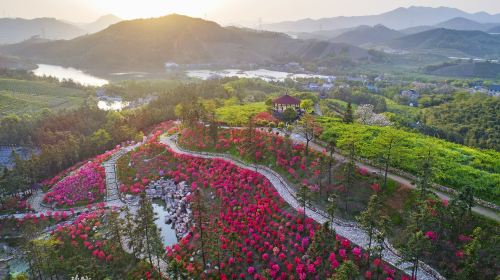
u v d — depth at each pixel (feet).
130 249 232.53
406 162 245.24
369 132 311.06
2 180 321.52
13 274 225.56
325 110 500.74
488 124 489.26
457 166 241.96
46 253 216.54
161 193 309.42
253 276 191.72
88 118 586.04
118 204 297.12
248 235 217.56
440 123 542.98
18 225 277.64
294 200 234.79
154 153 357.41
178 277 197.77
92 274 209.97
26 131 545.03
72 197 307.99
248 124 333.62
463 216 184.85
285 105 419.95
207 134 357.82
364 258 178.09
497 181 217.77
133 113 572.51
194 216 254.88
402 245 183.42
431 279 165.07
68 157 392.88
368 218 176.76
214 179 285.43
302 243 194.90
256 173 269.23
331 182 238.48
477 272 160.76
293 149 282.15
